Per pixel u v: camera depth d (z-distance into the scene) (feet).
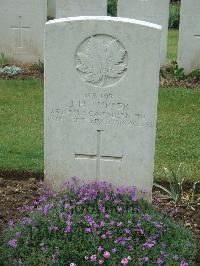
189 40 15.17
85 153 7.61
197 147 10.28
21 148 10.01
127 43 7.13
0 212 7.71
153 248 6.56
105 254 6.34
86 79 7.32
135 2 15.35
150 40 7.07
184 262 6.40
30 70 15.44
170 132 11.03
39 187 8.51
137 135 7.43
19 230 6.81
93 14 15.42
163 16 15.51
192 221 7.69
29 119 11.60
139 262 6.38
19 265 6.41
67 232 6.65
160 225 6.88
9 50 15.96
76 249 6.52
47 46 7.26
